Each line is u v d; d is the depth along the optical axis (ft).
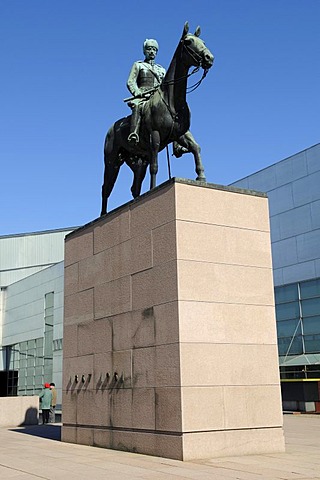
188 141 46.47
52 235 204.95
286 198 115.96
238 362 39.40
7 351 195.93
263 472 31.14
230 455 37.47
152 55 51.44
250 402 39.11
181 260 39.14
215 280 40.01
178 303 38.32
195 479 29.07
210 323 39.04
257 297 41.39
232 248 41.29
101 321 46.70
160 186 41.73
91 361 47.39
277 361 41.01
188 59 43.70
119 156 52.90
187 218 40.06
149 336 40.70
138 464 34.83
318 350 105.70
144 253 42.52
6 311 198.59
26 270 206.08
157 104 45.62
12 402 74.08
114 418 43.39
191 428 36.63
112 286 45.91
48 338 162.30
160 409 38.55
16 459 38.55
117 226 46.32
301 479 28.86
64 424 50.37
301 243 111.65
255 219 42.88
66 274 53.16
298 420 80.28
